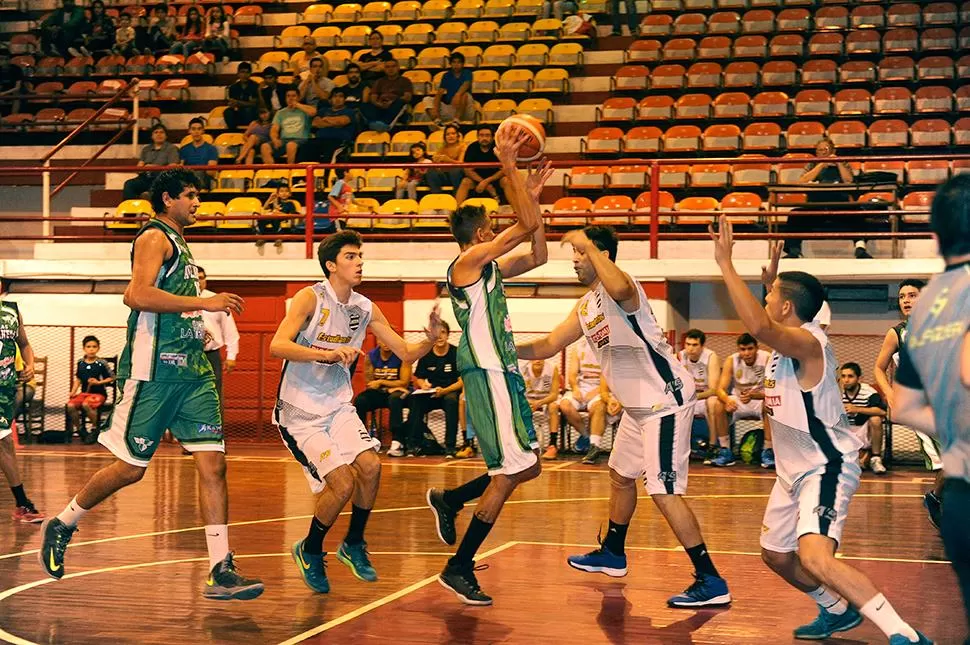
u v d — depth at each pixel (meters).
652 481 5.44
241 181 16.22
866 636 4.91
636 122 17.03
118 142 18.36
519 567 6.37
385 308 13.59
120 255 15.17
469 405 5.36
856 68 17.06
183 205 5.21
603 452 12.85
